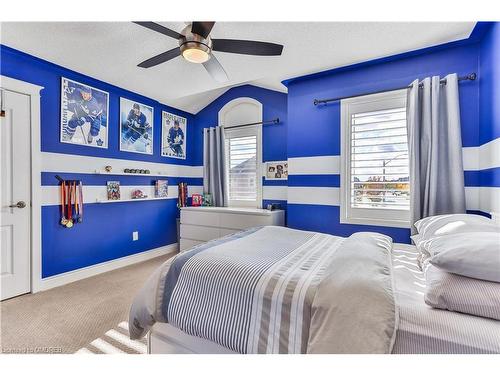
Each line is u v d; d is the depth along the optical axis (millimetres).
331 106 2854
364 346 846
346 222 2752
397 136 2494
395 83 2512
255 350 1071
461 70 2232
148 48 2375
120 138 3367
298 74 2896
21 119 2453
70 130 2838
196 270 1327
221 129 3990
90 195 3049
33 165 2527
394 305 930
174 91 3432
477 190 2139
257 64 2637
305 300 1029
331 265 1206
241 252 1519
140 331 1439
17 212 2441
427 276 1100
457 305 910
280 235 2023
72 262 2877
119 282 2826
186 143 4426
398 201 2502
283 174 3598
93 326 1931
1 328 1896
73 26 2045
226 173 3986
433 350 832
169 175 4105
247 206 3885
